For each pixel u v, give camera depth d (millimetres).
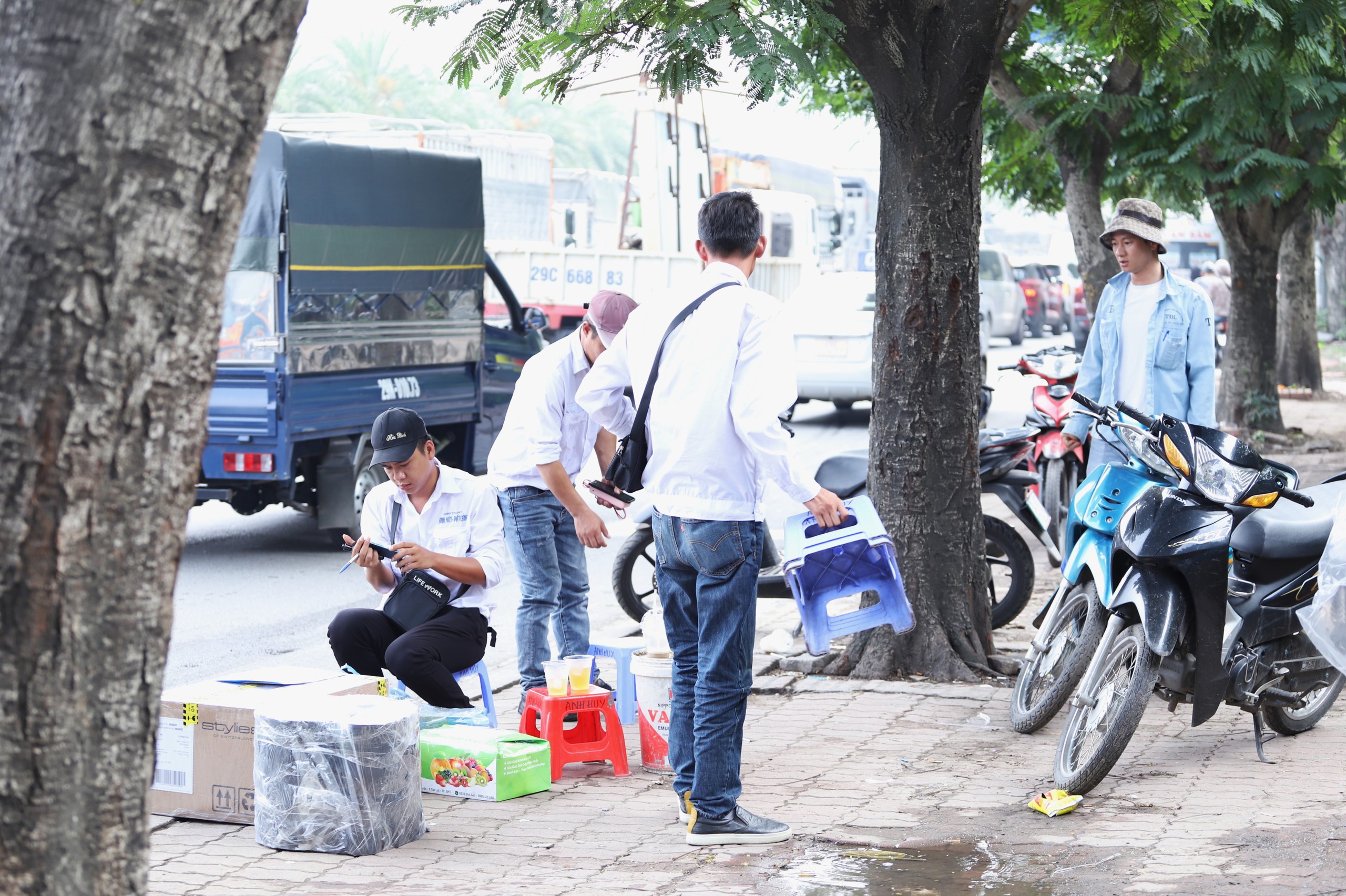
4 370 2229
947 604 7730
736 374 4816
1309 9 10789
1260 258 19453
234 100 2318
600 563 11922
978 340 7730
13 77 2217
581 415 6551
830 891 4566
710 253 5012
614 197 30078
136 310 2277
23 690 2301
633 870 4801
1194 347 7125
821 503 4863
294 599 10531
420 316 12633
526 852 5008
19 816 2332
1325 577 5660
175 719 5387
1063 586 6520
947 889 4570
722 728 5016
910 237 7504
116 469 2316
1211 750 6348
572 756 5988
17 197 2211
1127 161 16109
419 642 5988
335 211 11477
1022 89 14758
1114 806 5484
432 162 12734
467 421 13617
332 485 11859
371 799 4980
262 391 11055
